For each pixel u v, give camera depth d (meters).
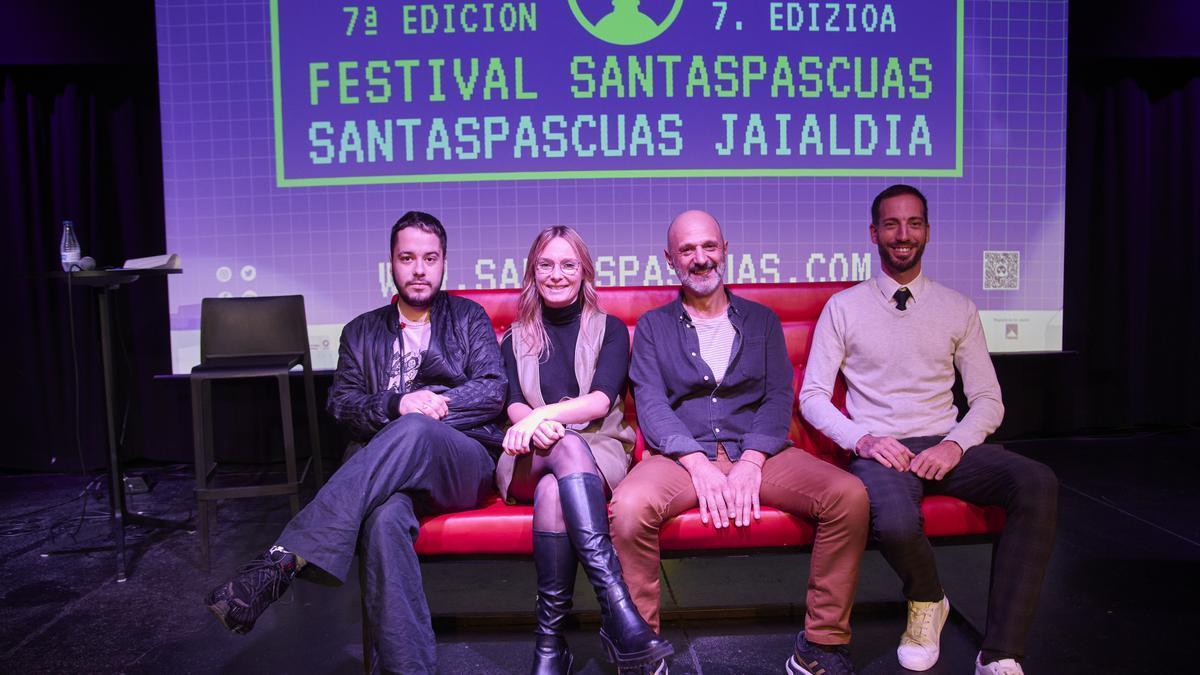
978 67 3.30
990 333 3.38
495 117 3.22
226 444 3.69
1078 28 3.39
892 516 1.59
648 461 1.77
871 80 3.27
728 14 3.22
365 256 3.26
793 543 1.67
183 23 3.21
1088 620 1.90
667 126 3.24
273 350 2.82
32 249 3.62
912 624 1.69
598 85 3.21
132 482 3.24
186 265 3.28
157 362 3.68
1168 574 2.18
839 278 3.31
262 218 3.26
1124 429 3.92
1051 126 3.34
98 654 1.82
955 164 3.32
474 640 1.87
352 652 1.82
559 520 1.58
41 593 2.19
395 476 1.54
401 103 3.22
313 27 3.20
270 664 1.76
